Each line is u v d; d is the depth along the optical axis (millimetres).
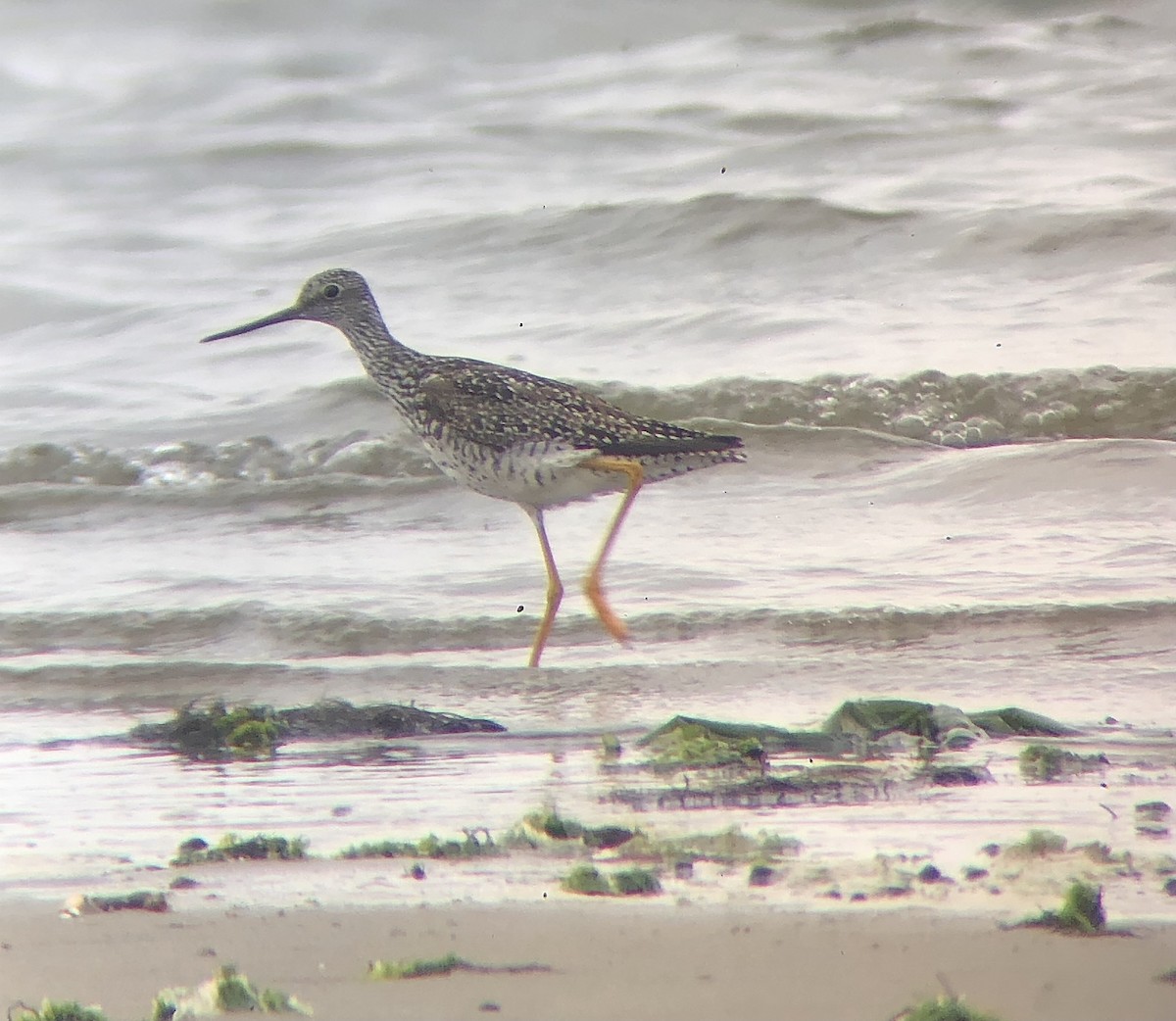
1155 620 11969
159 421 18094
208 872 7324
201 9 33531
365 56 32031
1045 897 6711
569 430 12133
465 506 15641
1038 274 20922
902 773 8766
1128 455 15414
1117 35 30172
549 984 5914
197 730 10070
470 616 12711
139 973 6113
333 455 17328
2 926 6645
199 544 14859
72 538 15133
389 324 20172
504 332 19891
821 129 26531
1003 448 16062
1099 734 9586
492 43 32188
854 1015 5633
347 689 11273
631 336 19641
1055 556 13531
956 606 12367
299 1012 5707
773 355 18891
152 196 25812
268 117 29109
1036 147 25344
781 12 32531
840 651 11680
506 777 8977
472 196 24797
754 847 7488
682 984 5898
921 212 22297
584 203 23422
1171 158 24594
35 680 11484
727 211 22578
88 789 8922
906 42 30188
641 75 30062
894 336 19359
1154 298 20062
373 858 7488
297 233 23812
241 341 20312
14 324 21078
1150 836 7590
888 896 6758
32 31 33031
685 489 15758
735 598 12867
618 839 7691
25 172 26797
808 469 16094
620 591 13211
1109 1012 5645
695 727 9609
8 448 17297
